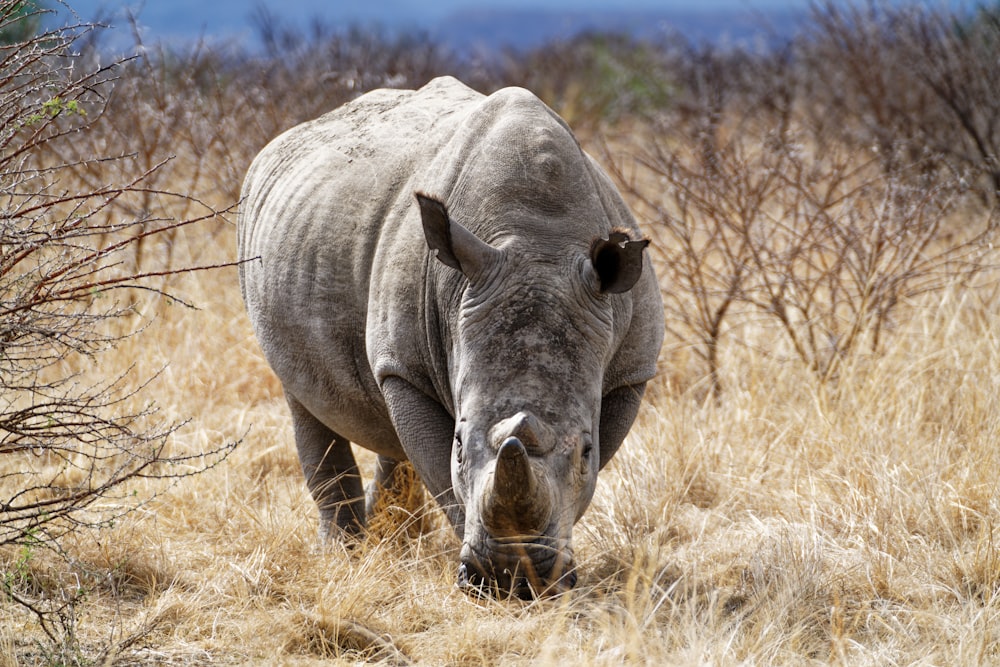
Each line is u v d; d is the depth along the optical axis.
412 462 13.22
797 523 15.41
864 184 21.94
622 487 16.56
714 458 17.69
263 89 29.92
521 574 11.04
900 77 31.22
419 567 14.62
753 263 22.48
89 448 17.84
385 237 13.84
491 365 11.72
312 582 13.98
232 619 13.02
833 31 33.41
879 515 15.25
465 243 12.05
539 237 12.47
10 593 11.84
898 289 21.19
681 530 15.78
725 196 21.84
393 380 13.35
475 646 12.09
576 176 13.06
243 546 15.15
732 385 20.53
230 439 19.44
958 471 16.12
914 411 18.25
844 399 18.86
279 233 15.57
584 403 11.65
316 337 14.77
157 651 12.11
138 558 14.23
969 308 21.47
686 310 22.70
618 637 11.80
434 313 12.95
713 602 12.66
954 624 12.44
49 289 12.27
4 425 12.16
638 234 14.29
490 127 13.53
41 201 14.18
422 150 14.37
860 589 13.52
